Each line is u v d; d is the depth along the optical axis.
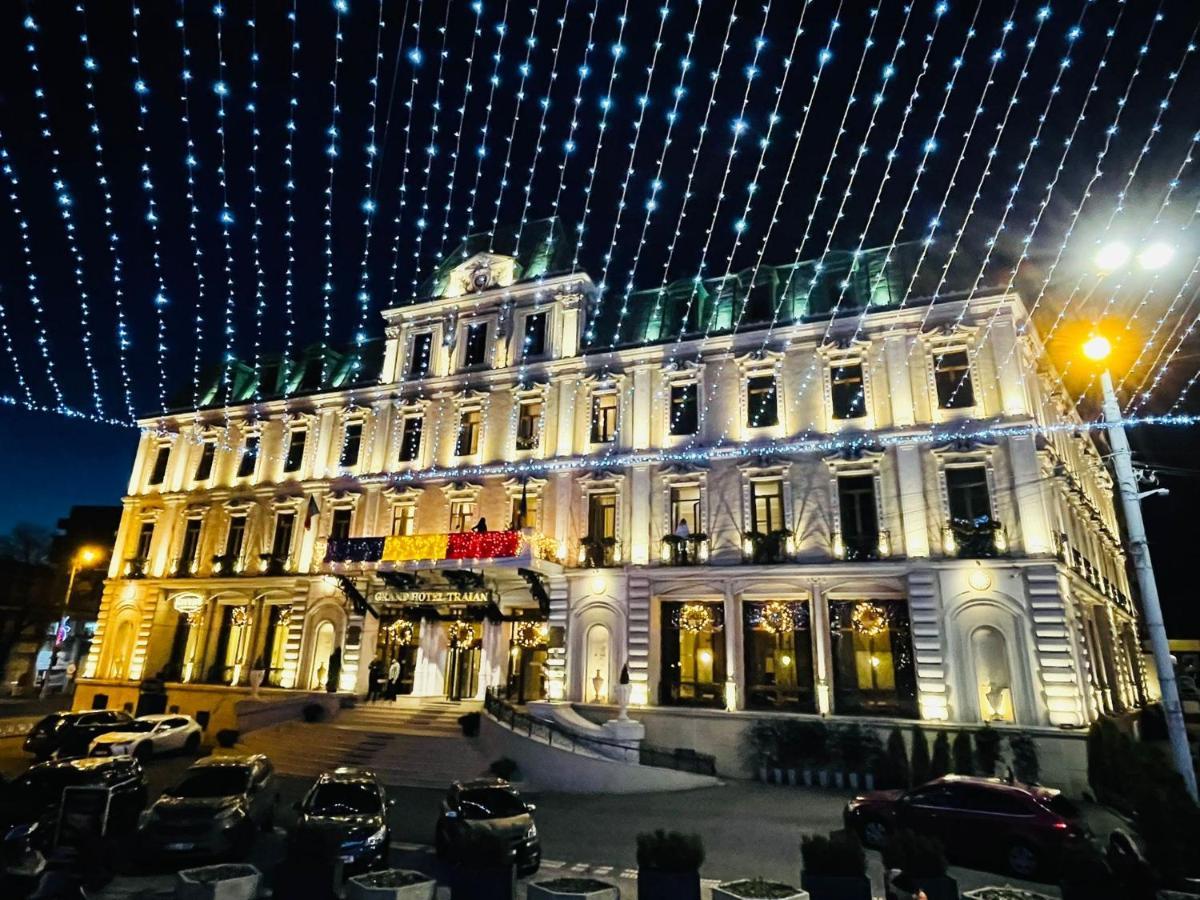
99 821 10.97
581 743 20.83
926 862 8.27
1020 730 19.06
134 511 34.91
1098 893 8.17
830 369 24.47
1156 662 12.56
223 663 30.78
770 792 19.16
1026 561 20.31
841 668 22.06
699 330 26.94
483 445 28.72
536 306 29.64
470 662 27.09
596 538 25.95
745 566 23.23
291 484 31.48
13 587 49.81
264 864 12.05
